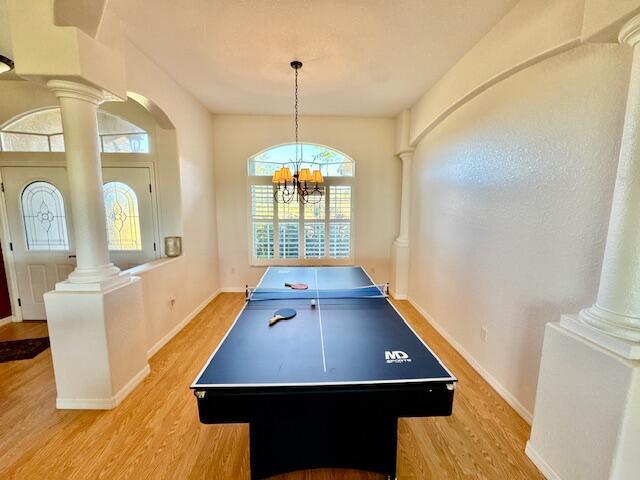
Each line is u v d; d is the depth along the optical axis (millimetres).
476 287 2635
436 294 3502
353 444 1579
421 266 4000
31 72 1798
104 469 1639
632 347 1224
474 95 2594
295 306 2225
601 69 1510
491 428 1953
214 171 4586
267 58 2738
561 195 1751
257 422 1480
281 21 2189
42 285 3602
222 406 1269
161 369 2633
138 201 3504
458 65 2746
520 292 2084
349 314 2064
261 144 4586
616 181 1354
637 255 1274
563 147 1730
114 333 2145
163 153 3404
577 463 1428
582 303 1643
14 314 3588
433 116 3332
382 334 1749
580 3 1535
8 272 3520
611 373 1267
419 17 2131
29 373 2539
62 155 3424
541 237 1899
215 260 4660
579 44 1607
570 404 1463
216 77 3156
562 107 1732
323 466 1596
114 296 2145
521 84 2053
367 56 2689
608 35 1363
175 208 3484
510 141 2174
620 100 1433
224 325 3584
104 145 3465
